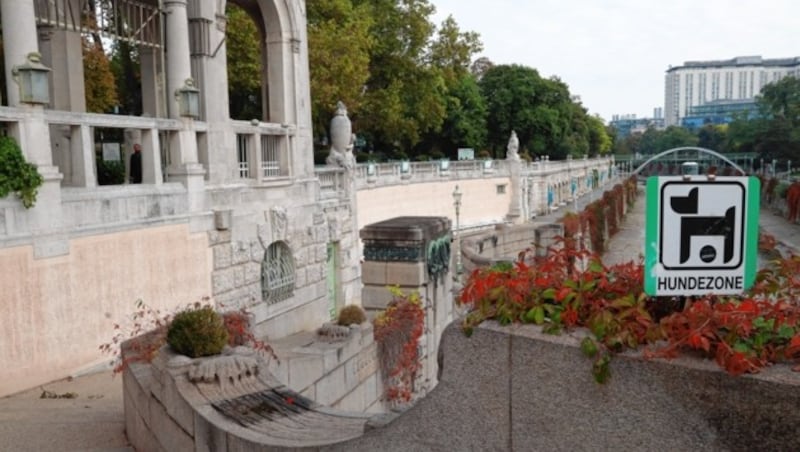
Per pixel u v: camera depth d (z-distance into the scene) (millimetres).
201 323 7004
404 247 11406
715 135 99000
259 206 18828
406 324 11414
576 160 92250
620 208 48250
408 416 4402
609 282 4035
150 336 8477
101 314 13445
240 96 41031
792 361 3301
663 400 3412
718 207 3607
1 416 9664
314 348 10727
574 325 3859
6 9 11945
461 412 4129
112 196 13797
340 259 24500
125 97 34969
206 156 17141
